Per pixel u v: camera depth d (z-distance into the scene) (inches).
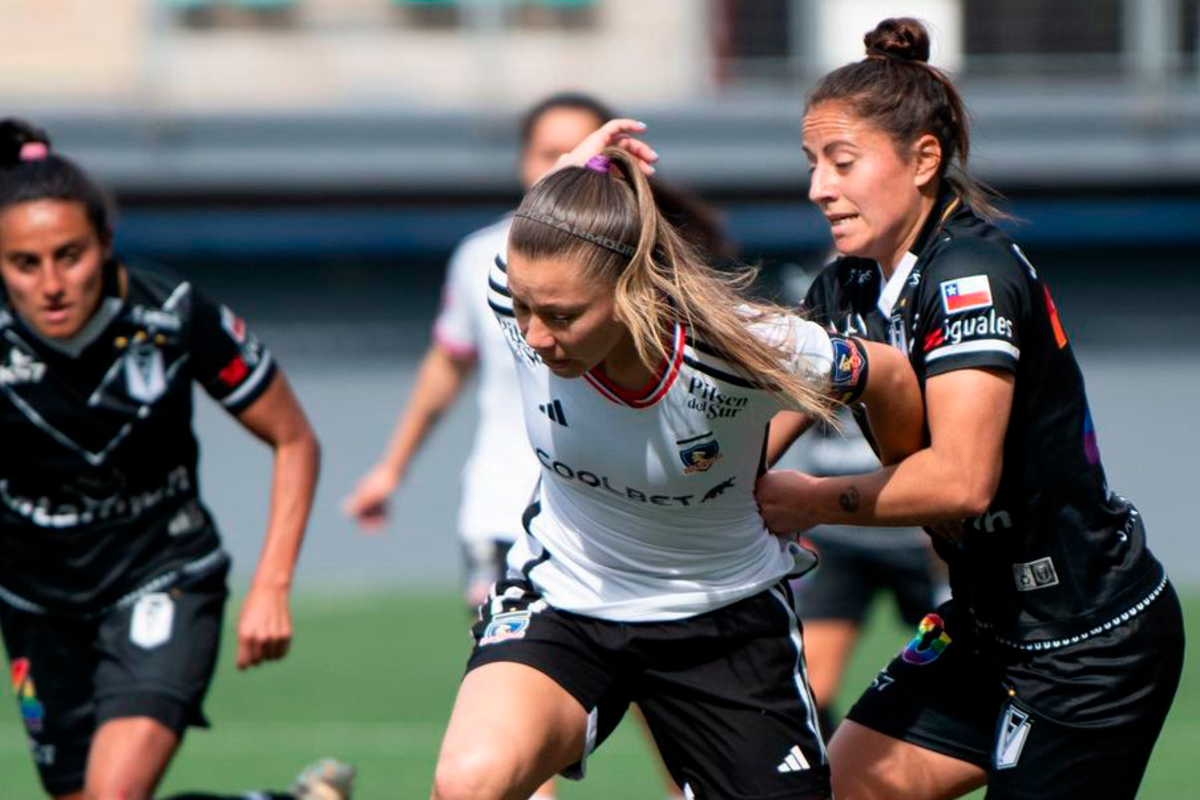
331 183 1690.5
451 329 802.2
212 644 583.2
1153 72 1672.0
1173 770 838.5
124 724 552.4
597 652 474.0
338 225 1688.0
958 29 1692.9
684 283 419.5
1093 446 467.8
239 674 1102.4
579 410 444.1
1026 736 470.0
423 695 1037.8
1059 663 464.1
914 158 450.3
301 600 1398.9
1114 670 460.8
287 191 1689.2
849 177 448.1
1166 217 1662.2
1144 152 1663.4
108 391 565.9
